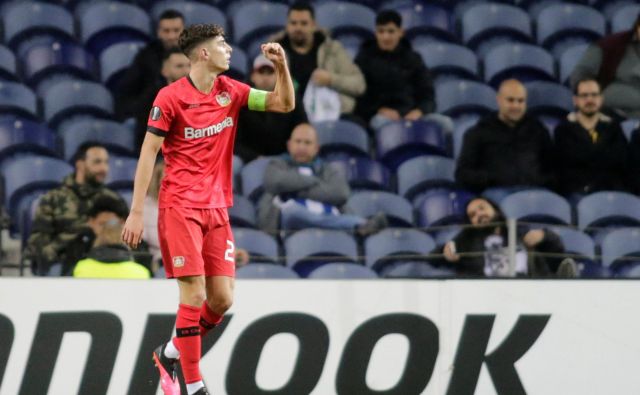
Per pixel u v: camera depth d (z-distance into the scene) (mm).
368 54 34656
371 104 34531
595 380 21109
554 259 25859
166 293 20344
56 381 19812
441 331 21031
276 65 17406
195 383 17344
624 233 29391
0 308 19750
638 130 33125
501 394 20969
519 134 32188
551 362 21109
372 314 20938
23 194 31359
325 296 20875
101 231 24359
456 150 34656
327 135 33531
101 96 34562
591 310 21219
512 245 25203
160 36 33344
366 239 28609
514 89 32000
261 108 17719
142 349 20141
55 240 26156
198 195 17219
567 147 32531
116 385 20000
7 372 19656
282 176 29531
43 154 32812
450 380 20938
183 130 17125
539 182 32031
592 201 32000
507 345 21078
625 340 21188
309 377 20672
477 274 25531
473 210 27609
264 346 20641
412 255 26812
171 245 17188
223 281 17609
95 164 27172
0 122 32688
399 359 20891
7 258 27234
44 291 19969
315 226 29047
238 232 28203
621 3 40094
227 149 17641
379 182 33219
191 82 17250
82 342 19984
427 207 31750
